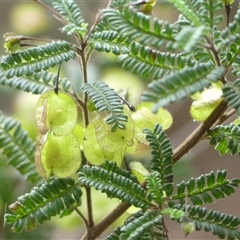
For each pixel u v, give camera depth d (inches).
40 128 19.9
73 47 20.0
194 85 18.0
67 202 20.2
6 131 21.5
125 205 20.6
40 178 21.4
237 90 18.4
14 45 19.8
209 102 19.7
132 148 20.4
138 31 18.3
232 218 19.5
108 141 19.7
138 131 20.1
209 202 19.7
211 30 18.5
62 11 20.5
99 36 20.0
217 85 19.7
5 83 20.4
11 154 21.5
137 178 20.5
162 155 19.6
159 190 19.4
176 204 19.6
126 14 18.4
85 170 19.4
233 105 18.4
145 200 19.4
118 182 19.4
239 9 19.3
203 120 20.1
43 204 20.1
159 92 17.8
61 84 20.6
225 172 19.7
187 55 19.0
